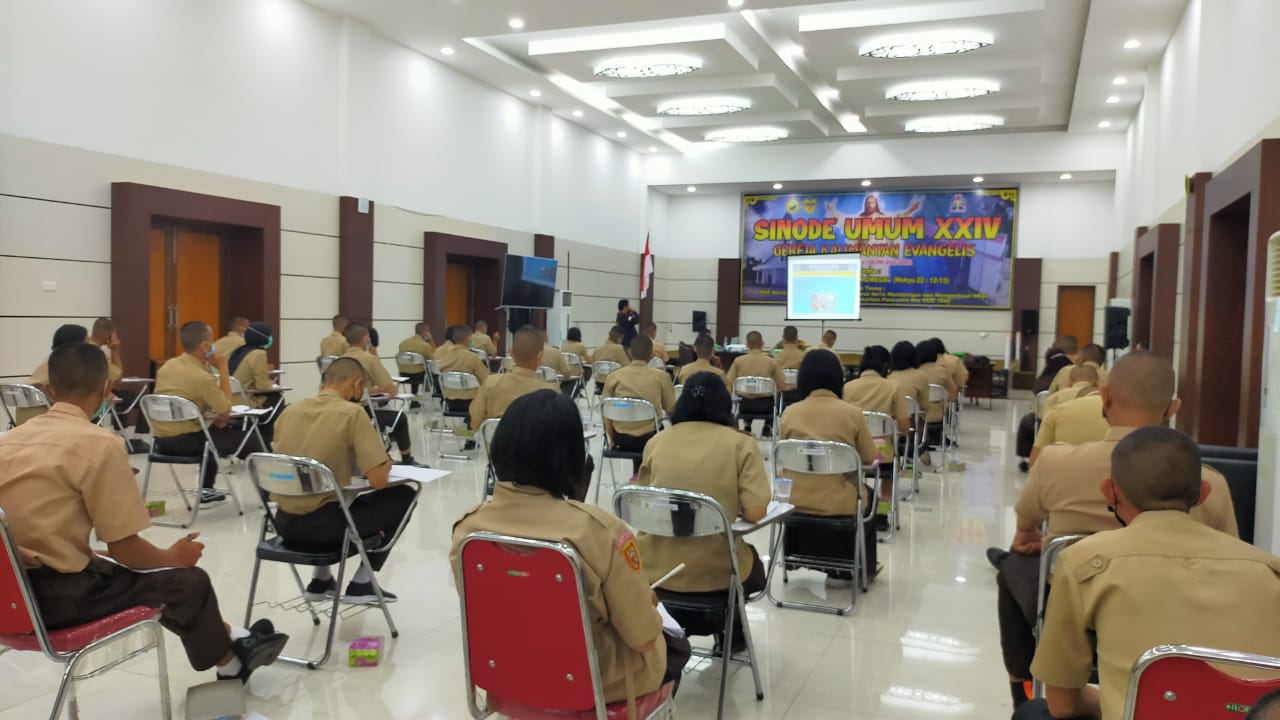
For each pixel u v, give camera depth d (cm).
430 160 1109
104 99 714
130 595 234
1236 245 646
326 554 305
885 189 1634
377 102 1013
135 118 740
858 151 1527
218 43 815
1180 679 127
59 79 680
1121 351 1120
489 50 1084
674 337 1816
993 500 625
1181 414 721
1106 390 230
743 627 278
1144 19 854
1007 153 1437
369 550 322
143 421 741
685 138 1523
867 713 281
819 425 387
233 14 830
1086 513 223
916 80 1134
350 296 973
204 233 859
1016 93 1188
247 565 420
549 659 177
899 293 1631
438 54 1086
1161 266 883
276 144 884
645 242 1705
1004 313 1570
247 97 848
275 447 326
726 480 277
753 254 1734
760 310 1733
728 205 1764
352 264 973
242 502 552
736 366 784
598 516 179
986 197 1572
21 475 216
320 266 947
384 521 330
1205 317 656
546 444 179
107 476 222
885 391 499
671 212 1812
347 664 309
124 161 731
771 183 1623
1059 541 213
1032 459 323
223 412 501
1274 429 302
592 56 1047
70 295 694
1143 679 130
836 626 364
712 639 352
